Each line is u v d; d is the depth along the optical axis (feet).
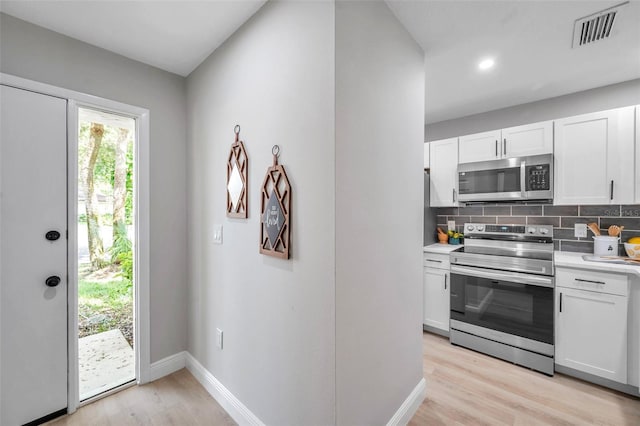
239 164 5.22
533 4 4.58
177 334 6.99
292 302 4.19
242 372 5.23
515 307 7.26
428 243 9.97
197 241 6.70
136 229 6.43
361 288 4.09
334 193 3.59
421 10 4.74
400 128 5.05
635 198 6.43
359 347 4.05
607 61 6.34
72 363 5.51
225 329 5.70
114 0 4.56
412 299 5.54
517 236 8.78
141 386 6.32
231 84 5.49
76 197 5.60
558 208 8.23
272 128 4.51
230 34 5.49
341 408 3.71
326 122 3.66
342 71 3.69
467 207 10.01
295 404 4.17
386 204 4.67
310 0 3.87
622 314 5.92
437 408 5.58
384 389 4.65
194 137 6.82
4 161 4.85
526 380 6.52
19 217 4.99
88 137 7.88
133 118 6.43
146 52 6.09
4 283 4.87
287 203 4.18
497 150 8.36
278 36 4.40
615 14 4.78
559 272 6.68
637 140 6.41
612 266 6.05
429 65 6.52
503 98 8.38
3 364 4.87
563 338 6.61
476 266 7.92
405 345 5.29
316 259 3.82
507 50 5.93
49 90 5.25
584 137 7.06
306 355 3.99
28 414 5.08
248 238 5.08
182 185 7.11
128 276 8.95
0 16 4.80
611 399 5.82
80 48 5.62
